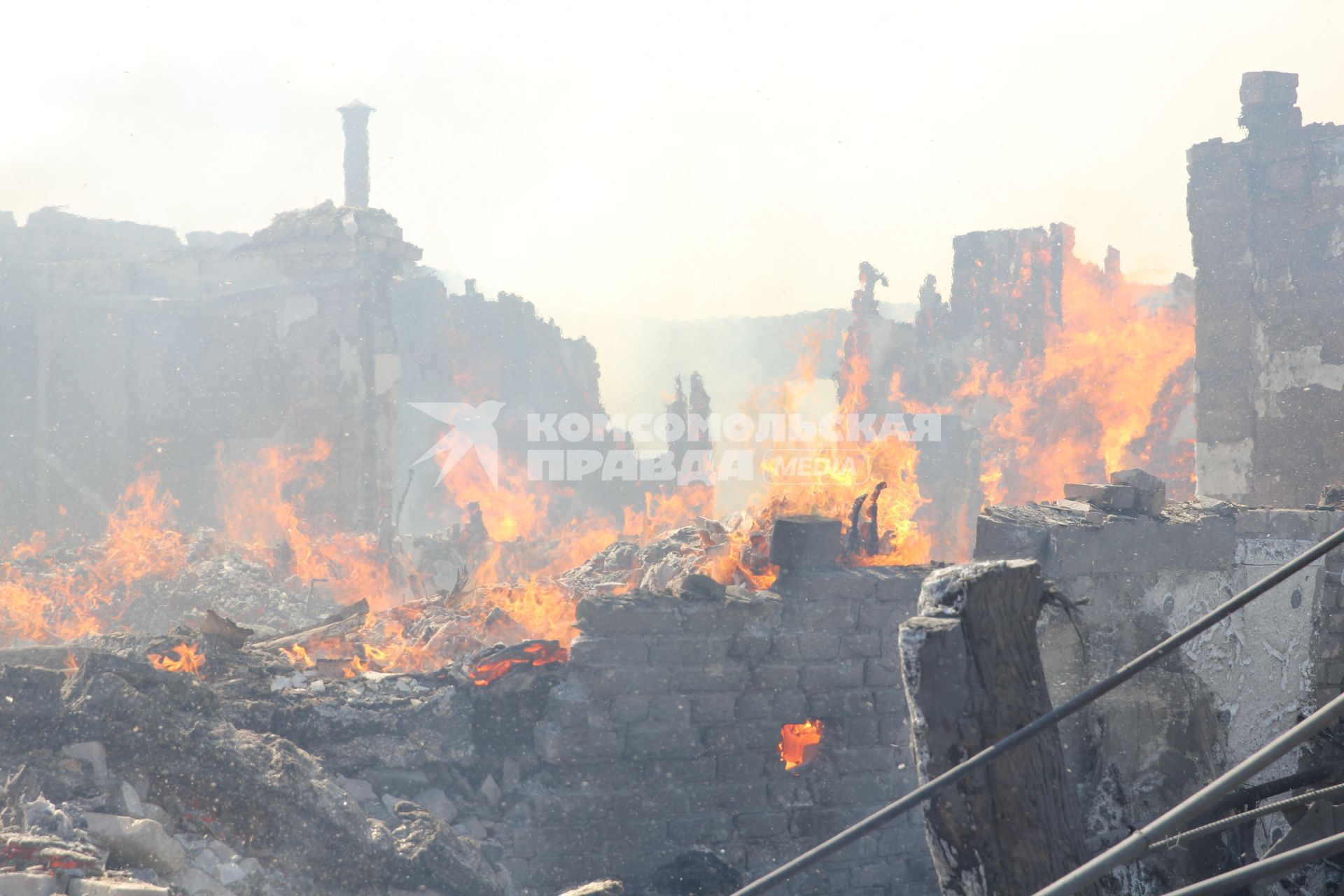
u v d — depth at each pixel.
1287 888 6.77
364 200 33.97
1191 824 6.64
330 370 27.86
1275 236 27.86
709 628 9.49
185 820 7.68
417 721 9.37
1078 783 10.66
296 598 21.64
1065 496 11.94
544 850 8.92
